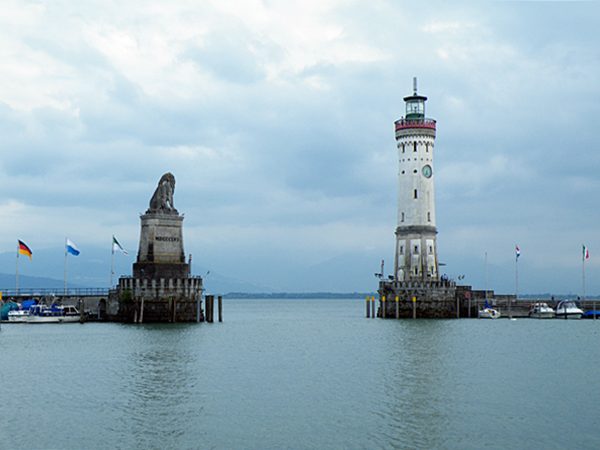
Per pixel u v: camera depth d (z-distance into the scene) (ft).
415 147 578.66
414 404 222.07
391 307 579.07
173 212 501.56
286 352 352.28
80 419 203.92
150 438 185.88
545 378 268.82
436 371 286.66
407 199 580.30
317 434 189.06
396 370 289.74
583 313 600.80
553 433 189.26
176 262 499.92
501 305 615.98
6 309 510.17
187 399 229.86
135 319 490.90
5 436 187.11
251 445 180.24
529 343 391.86
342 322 644.27
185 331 449.89
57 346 365.40
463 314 595.06
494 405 220.43
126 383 257.14
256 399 230.27
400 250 583.58
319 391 243.19
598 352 349.82
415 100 588.91
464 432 190.60
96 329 455.22
